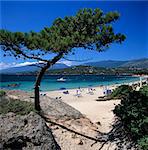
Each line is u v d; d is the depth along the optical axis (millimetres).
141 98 12281
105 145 11602
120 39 11133
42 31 11352
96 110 18609
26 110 10219
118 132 12508
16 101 11031
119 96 24406
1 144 8750
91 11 11516
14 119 9531
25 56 11188
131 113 11492
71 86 63281
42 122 10031
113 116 15727
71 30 11711
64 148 10844
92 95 36062
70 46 10680
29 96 15102
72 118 13656
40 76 12531
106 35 10859
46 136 9727
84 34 11180
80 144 11430
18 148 9086
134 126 10883
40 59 11555
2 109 9930
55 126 12141
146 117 10930
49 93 39750
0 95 11758
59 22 12234
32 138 9336
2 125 9203
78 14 11539
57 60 11703
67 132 12008
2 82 78250
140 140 10117
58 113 13555
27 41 10484
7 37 10352
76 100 29047
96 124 14281
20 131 9250
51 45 10453
